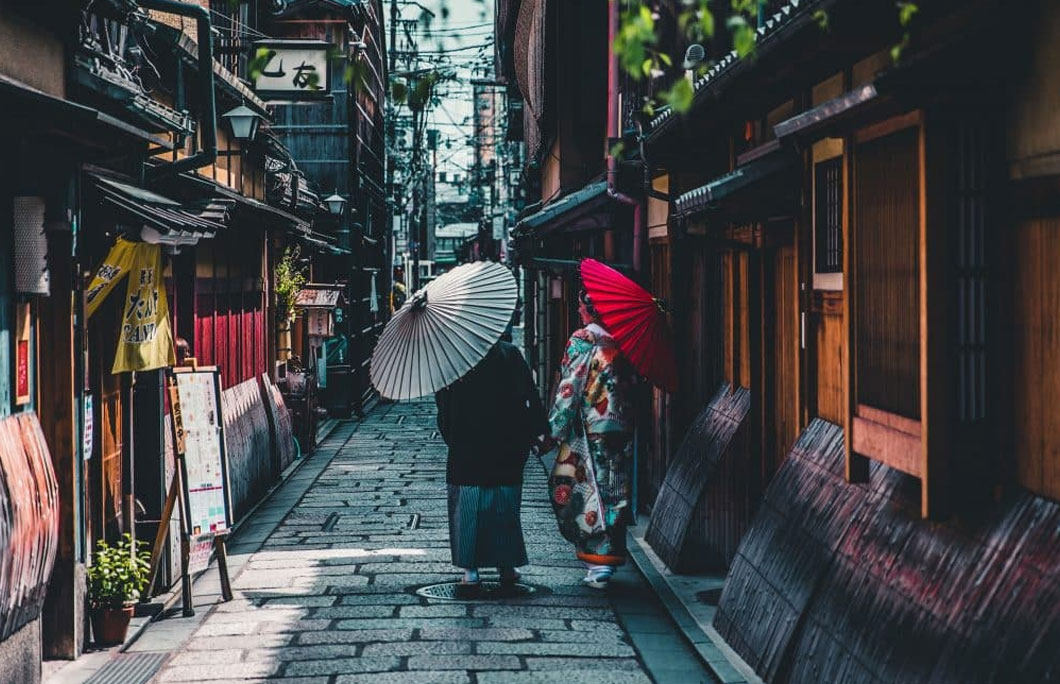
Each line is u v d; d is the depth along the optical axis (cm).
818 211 817
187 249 1302
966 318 524
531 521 1404
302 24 2786
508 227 4447
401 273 4956
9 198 743
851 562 664
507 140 3781
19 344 769
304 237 2136
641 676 780
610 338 1048
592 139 1941
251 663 808
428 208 5806
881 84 516
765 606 775
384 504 1526
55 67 819
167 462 1109
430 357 977
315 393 2284
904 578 589
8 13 731
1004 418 525
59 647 822
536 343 3241
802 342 859
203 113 1355
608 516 1025
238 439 1528
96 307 895
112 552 905
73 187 830
